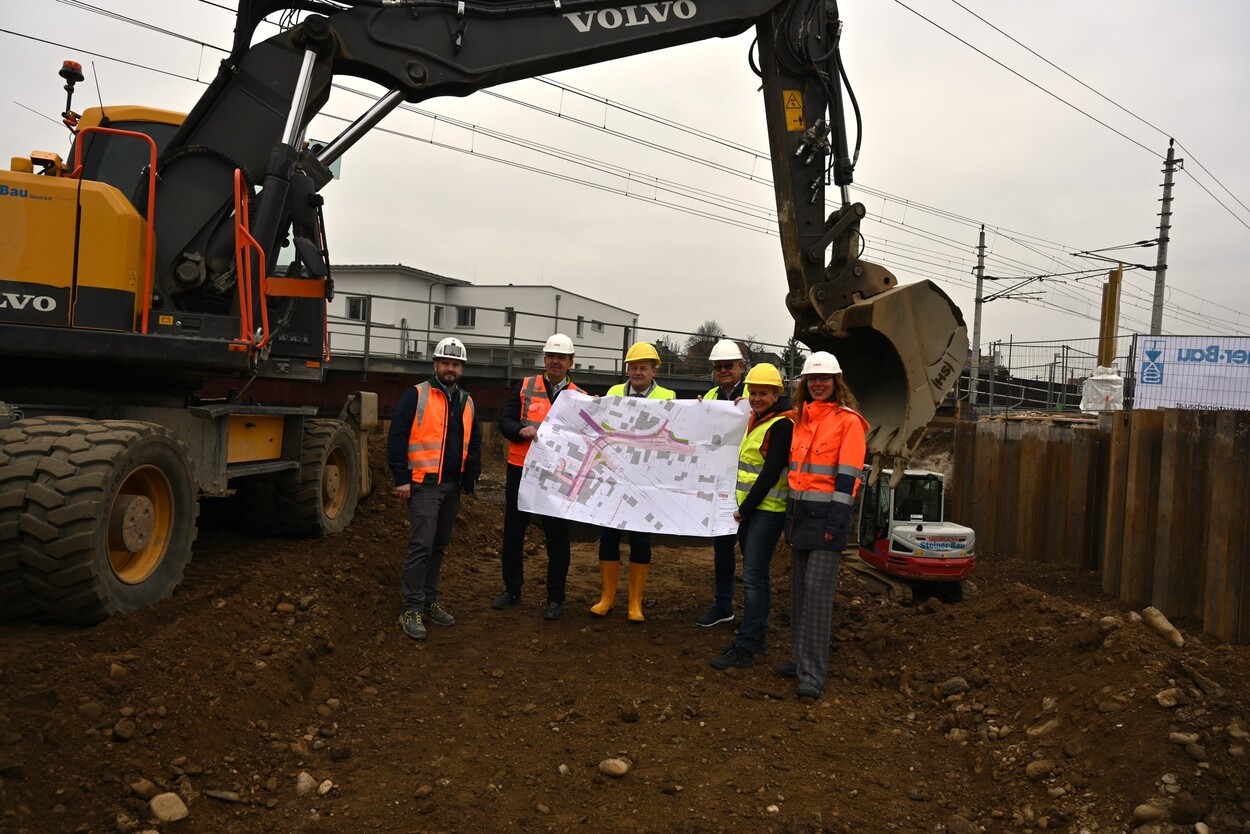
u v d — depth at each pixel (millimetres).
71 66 6152
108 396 5859
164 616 4793
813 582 5047
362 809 3613
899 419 6227
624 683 5164
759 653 5848
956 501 12477
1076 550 10766
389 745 4266
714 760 4211
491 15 6508
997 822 3770
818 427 5090
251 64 6113
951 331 6250
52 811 3176
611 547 6551
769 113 6965
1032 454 11352
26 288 5012
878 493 9703
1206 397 12711
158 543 5016
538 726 4543
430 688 5043
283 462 6762
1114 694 4418
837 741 4520
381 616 6062
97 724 3654
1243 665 4688
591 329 42312
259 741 4090
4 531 4176
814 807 3779
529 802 3736
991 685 5117
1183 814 3514
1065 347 19000
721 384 6578
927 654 5695
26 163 5316
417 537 5805
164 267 5809
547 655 5629
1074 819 3668
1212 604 8102
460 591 7363
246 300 5547
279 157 5828
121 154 6008
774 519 5473
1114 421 9625
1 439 4449
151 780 3494
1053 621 5527
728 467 6188
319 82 6180
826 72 6875
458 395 6031
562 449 6398
